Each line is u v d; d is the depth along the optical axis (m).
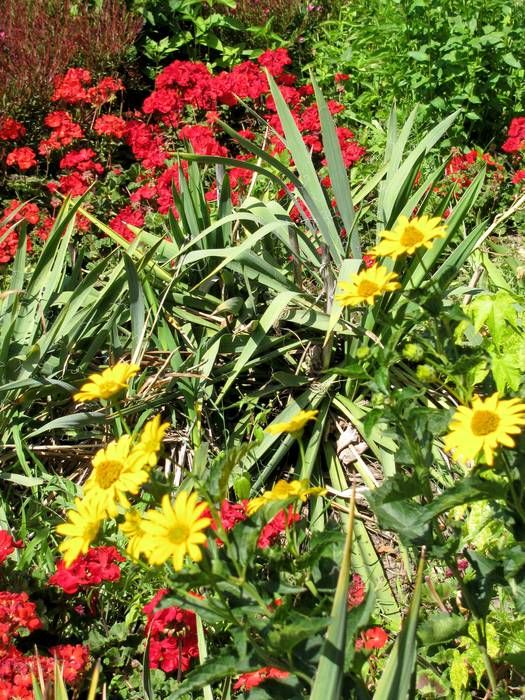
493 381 1.39
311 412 1.10
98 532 1.06
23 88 2.52
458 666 1.26
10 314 1.73
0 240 1.76
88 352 1.75
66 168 2.50
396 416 1.12
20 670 1.28
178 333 1.83
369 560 1.56
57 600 1.46
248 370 1.82
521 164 2.51
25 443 1.68
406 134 1.85
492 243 2.28
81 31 2.74
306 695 1.09
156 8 2.98
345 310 1.73
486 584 1.17
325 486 1.69
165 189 2.17
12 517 1.61
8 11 2.78
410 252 1.20
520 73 2.57
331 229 1.82
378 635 1.28
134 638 1.44
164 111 2.51
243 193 2.20
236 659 1.05
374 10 3.06
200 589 1.43
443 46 2.53
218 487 1.06
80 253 1.90
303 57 3.14
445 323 1.21
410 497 1.13
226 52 3.01
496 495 1.10
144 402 1.70
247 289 1.84
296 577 1.20
